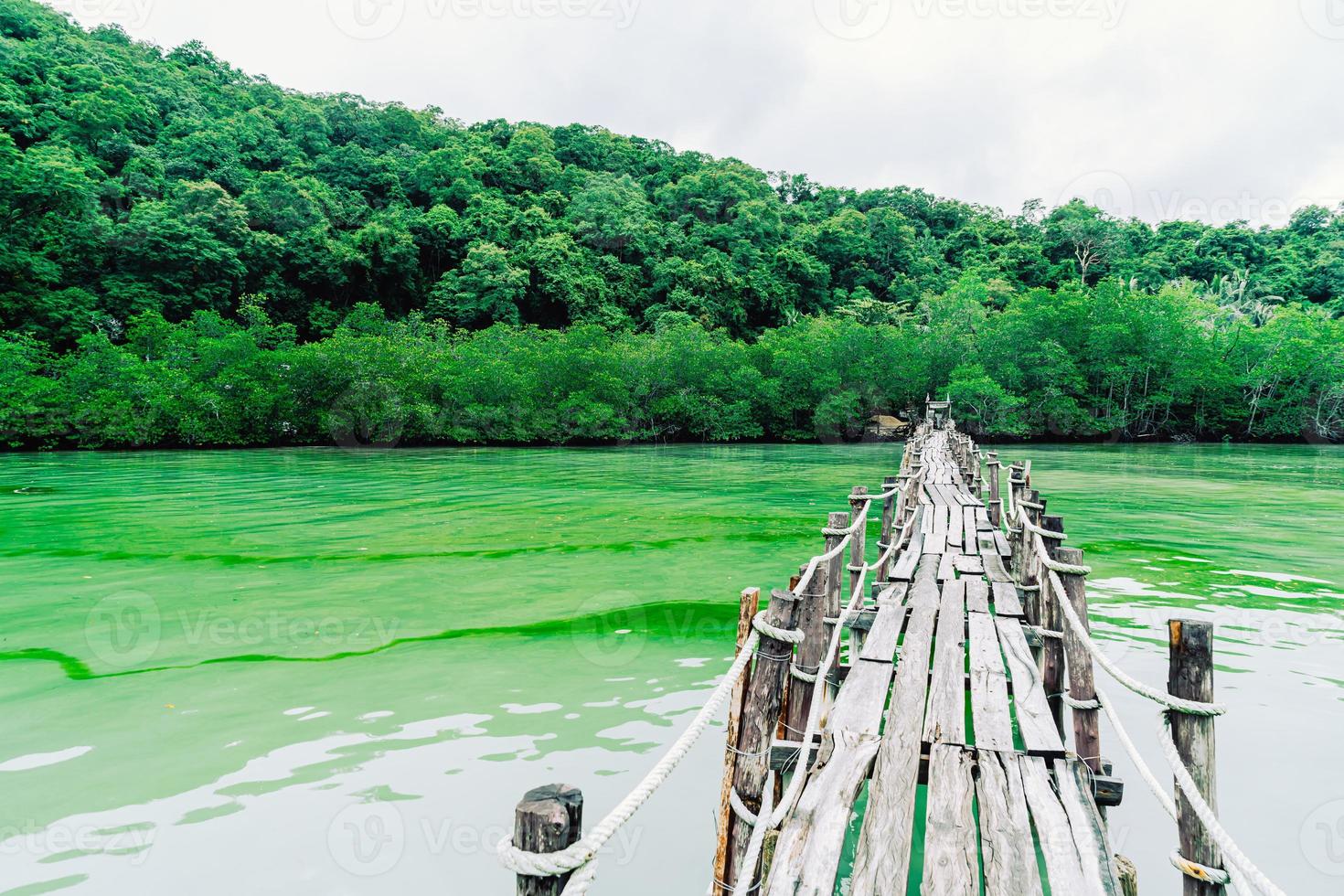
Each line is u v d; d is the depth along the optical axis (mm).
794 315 66312
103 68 60188
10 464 27391
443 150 71250
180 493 19547
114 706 6008
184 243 46500
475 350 43750
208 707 5988
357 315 46969
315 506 17344
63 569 10945
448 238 62438
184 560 11492
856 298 69688
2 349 33250
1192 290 58344
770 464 30188
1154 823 4441
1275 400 47375
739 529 14180
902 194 90688
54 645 7535
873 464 29719
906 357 48906
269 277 52625
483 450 38219
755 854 2824
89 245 43969
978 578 6801
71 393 33375
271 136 66500
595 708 5965
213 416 35406
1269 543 12688
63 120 52562
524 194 73062
